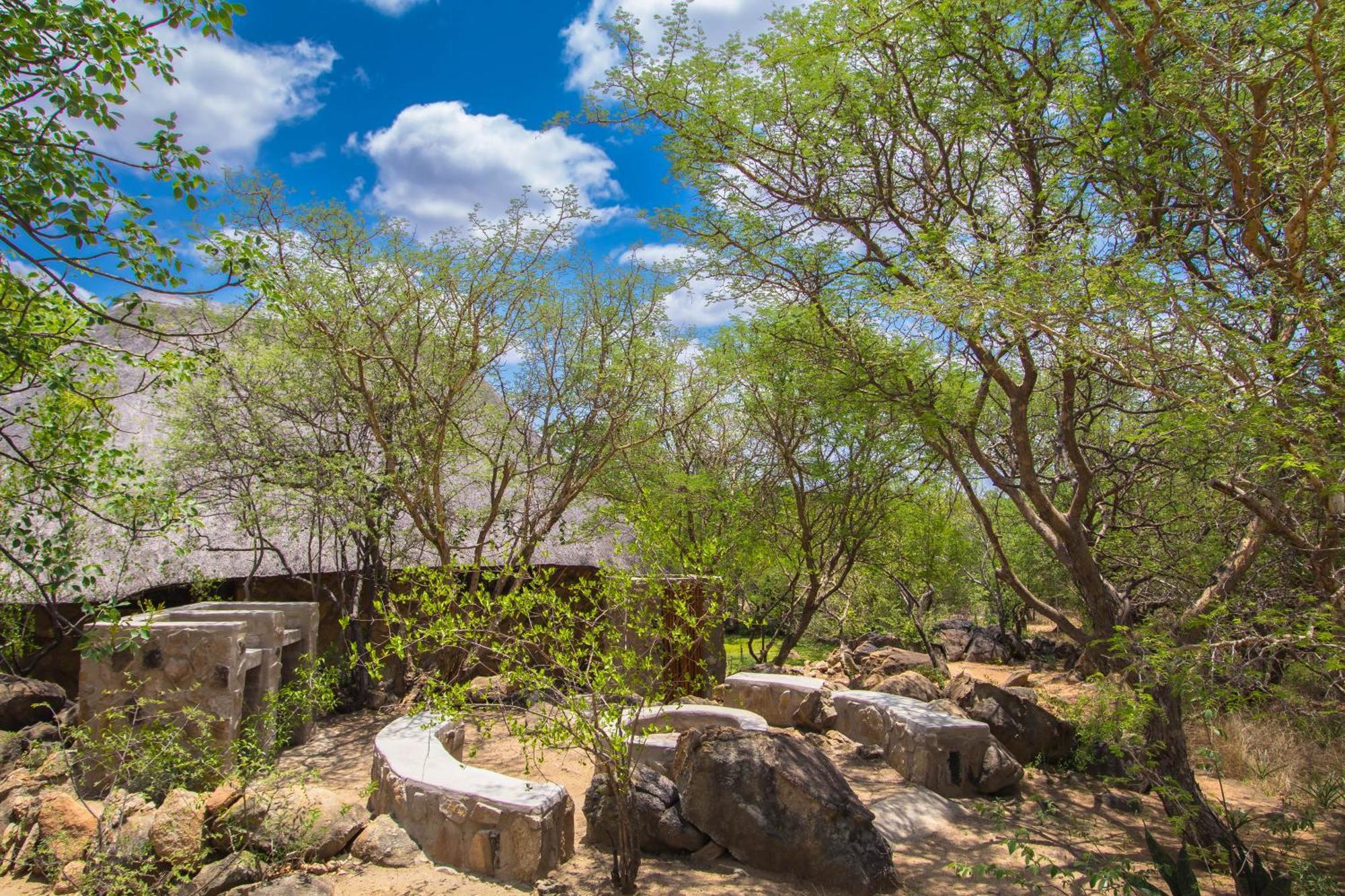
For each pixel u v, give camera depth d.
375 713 8.80
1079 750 7.51
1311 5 4.77
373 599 9.62
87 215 4.02
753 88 7.13
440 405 8.74
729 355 11.22
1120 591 7.48
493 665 8.91
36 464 5.35
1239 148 5.00
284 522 8.66
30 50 4.05
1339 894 4.96
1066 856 5.71
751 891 4.95
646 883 5.00
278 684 7.34
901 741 7.36
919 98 7.05
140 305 4.61
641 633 5.87
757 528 11.64
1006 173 6.83
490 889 4.79
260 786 5.47
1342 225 4.60
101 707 6.15
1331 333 3.86
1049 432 9.55
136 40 4.27
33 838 5.14
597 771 5.78
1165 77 4.90
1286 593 5.11
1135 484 7.26
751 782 5.41
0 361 4.90
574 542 10.20
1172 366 4.25
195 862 4.87
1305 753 7.38
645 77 7.16
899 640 15.46
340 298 8.20
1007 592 16.73
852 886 5.00
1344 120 4.29
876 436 10.72
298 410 8.77
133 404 9.66
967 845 5.93
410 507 8.45
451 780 5.38
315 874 4.95
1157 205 5.86
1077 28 6.17
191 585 8.99
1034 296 4.70
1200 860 5.61
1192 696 4.55
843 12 6.49
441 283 8.60
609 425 10.11
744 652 17.25
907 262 6.43
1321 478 4.03
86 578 4.97
